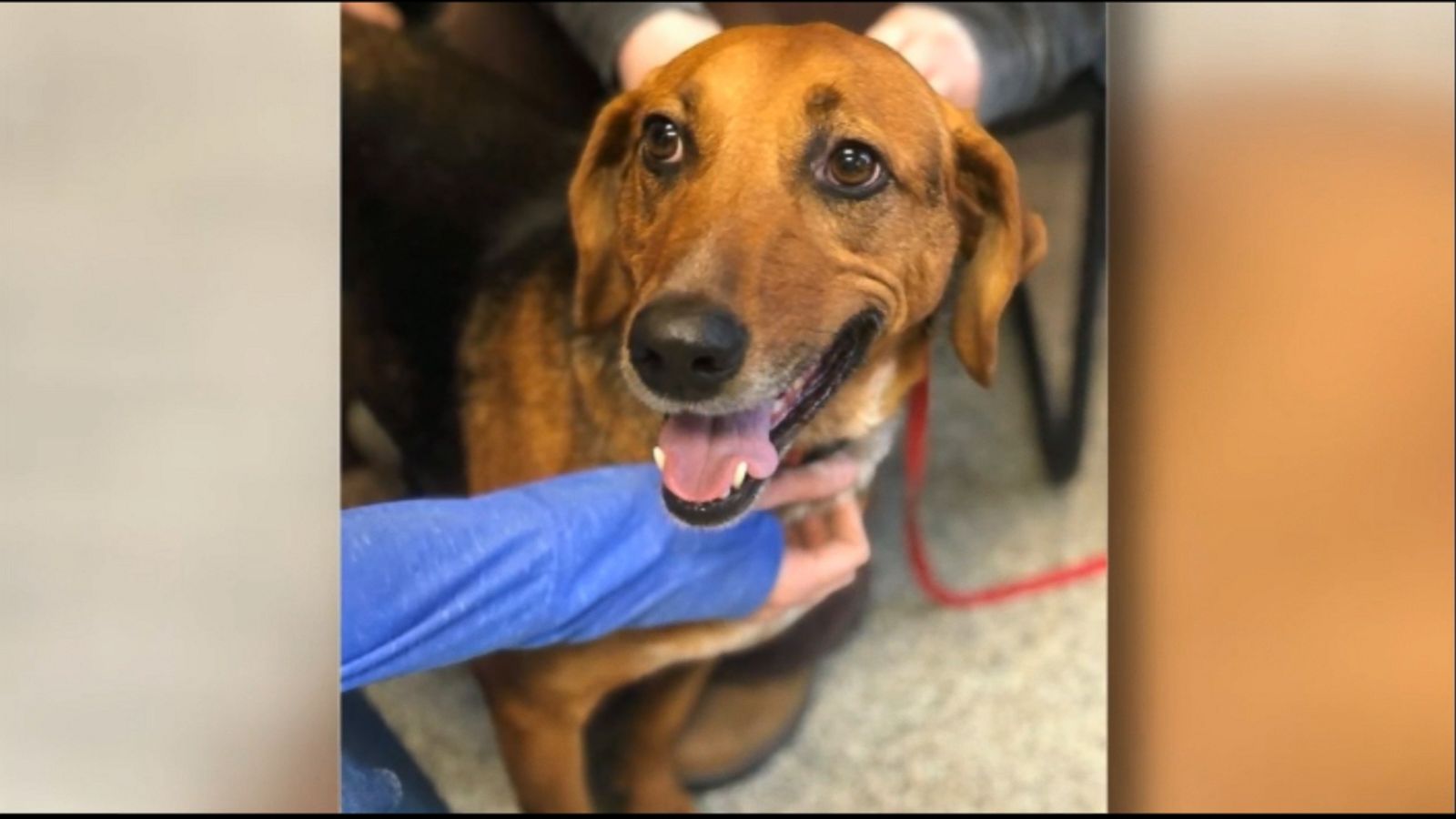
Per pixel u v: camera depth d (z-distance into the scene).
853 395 0.58
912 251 0.55
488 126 0.60
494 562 0.58
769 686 0.61
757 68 0.54
